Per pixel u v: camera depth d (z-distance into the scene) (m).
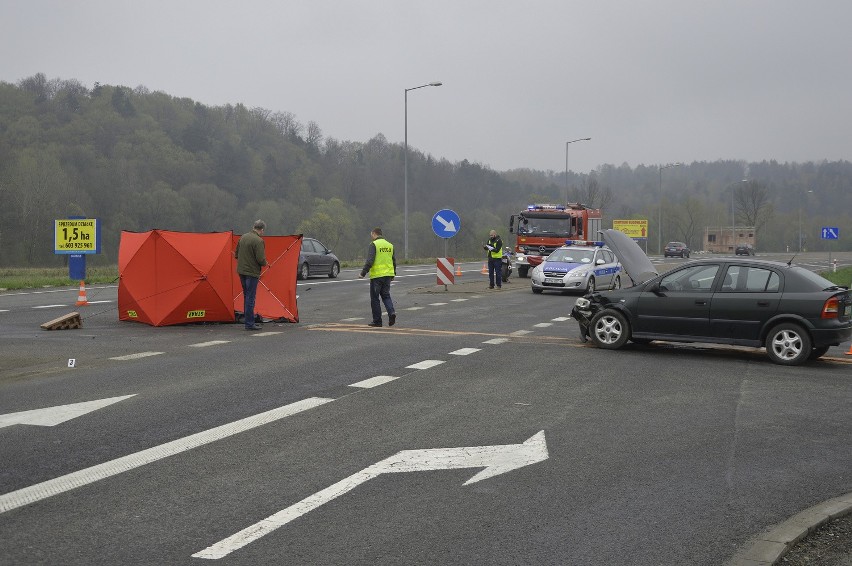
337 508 5.74
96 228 27.89
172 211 75.44
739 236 120.94
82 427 7.90
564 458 7.15
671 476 6.69
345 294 26.28
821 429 8.42
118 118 83.19
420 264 53.88
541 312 20.70
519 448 7.42
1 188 64.62
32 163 66.69
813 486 6.49
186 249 17.05
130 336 15.15
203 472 6.52
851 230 135.38
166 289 16.91
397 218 92.88
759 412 9.19
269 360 12.23
